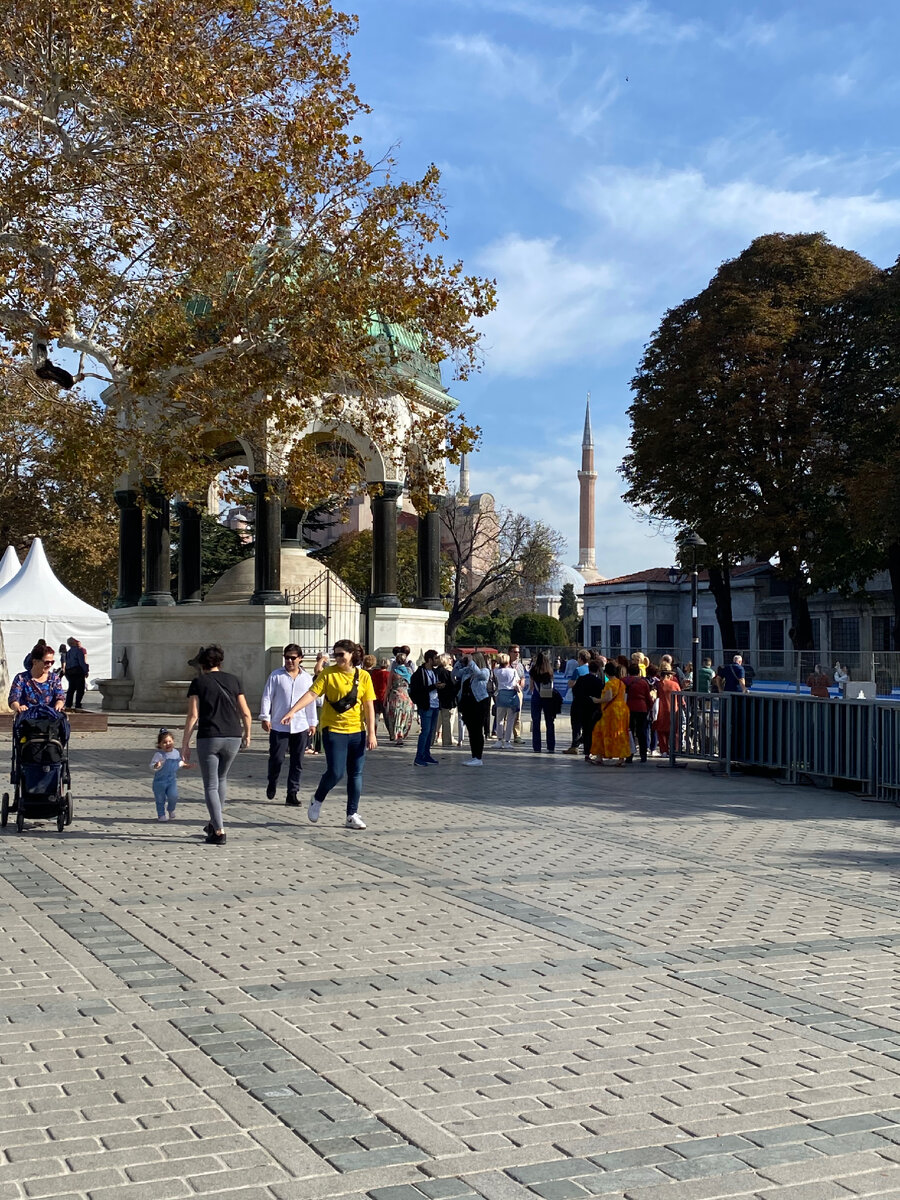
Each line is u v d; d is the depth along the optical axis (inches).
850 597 1923.0
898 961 282.5
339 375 863.7
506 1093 188.4
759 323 1610.5
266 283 847.7
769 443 1636.3
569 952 283.1
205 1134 169.5
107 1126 171.8
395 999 239.9
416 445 925.8
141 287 803.4
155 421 1039.0
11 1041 210.1
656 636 2493.8
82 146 726.5
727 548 1626.5
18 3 684.1
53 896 339.3
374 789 634.8
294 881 367.9
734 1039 219.3
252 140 762.8
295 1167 158.9
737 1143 170.4
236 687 448.5
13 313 769.6
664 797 623.8
